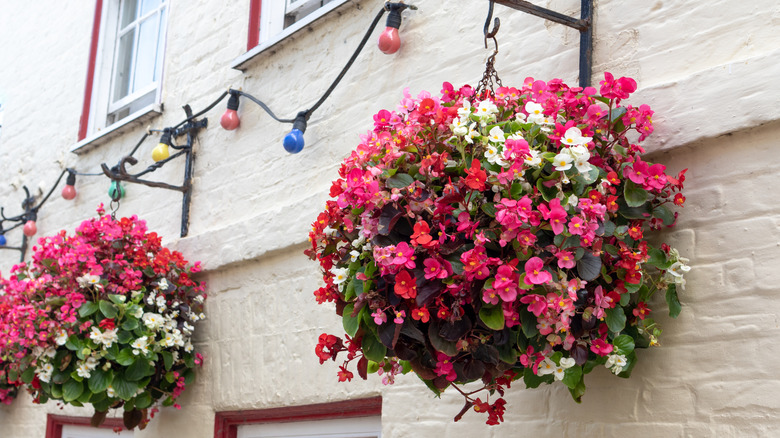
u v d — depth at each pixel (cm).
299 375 373
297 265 385
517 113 228
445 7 340
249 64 442
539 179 215
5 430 610
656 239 245
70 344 385
